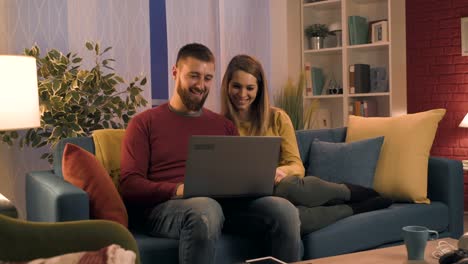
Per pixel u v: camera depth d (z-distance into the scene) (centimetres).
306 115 489
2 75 217
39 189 225
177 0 432
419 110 519
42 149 356
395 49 472
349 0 489
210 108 459
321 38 514
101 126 338
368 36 488
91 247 154
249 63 292
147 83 403
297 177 263
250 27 486
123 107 344
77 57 367
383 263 174
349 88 488
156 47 431
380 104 495
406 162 301
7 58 218
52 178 233
